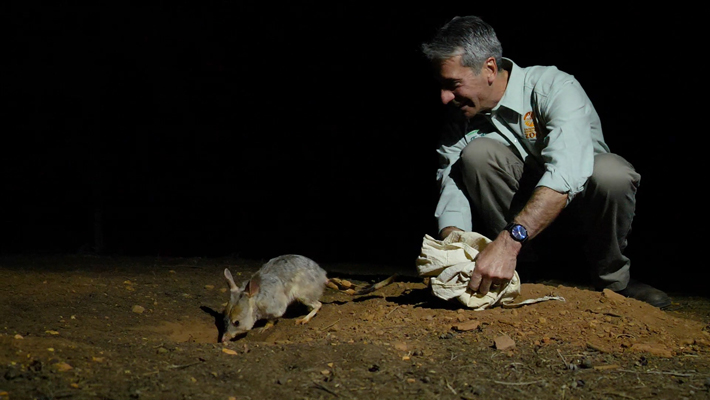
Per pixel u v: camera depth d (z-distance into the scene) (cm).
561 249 542
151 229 1130
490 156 470
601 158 454
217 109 1126
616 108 974
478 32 426
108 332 411
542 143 455
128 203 1127
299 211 1191
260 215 1178
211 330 466
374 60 1132
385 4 1092
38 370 283
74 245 1011
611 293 444
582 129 421
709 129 941
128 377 285
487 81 442
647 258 841
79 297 487
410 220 1151
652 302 486
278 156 1182
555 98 432
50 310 446
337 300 531
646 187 983
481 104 456
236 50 1102
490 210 493
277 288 475
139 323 449
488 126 498
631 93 967
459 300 414
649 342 368
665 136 966
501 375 309
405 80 1133
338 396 279
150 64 977
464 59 427
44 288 502
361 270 699
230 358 320
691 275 716
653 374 314
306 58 1136
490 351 344
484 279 394
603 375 311
